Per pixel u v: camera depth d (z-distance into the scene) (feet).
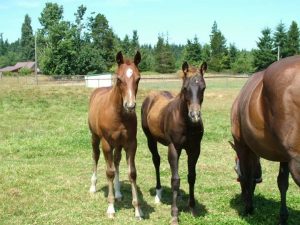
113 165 21.57
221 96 92.84
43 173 29.81
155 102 23.93
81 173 30.19
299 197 23.44
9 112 65.77
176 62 243.60
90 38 215.72
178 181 20.02
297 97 13.30
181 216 20.81
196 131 19.71
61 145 39.81
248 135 16.43
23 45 435.94
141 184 27.40
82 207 22.53
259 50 199.41
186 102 18.90
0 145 39.68
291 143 13.67
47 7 188.55
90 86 106.52
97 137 24.63
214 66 209.05
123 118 20.36
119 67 19.92
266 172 30.63
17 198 23.81
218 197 23.94
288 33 201.98
